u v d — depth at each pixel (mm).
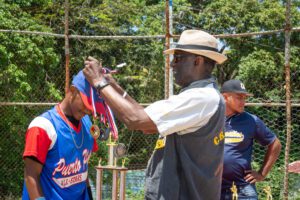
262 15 15719
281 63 14438
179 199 2369
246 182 4020
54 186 2838
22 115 9945
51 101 11258
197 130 2334
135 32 15211
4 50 10500
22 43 11023
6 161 9766
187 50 2445
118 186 4277
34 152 2709
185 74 2488
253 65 13977
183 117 2283
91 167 9852
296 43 15781
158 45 13609
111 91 2344
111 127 2857
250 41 15883
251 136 4102
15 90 10305
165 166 2385
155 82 13367
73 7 14391
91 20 14797
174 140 2375
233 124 4090
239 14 16109
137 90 13445
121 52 14031
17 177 9773
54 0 14484
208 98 2322
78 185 3000
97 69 2412
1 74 10305
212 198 2445
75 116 2912
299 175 9109
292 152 10695
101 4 15227
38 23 13094
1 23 11070
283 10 15938
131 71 13852
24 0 12977
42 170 2816
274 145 4211
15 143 9836
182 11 16641
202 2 18422
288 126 6086
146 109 2307
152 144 11211
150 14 16312
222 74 15531
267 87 13906
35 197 2701
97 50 13945
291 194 9070
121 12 15180
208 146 2369
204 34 2498
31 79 11172
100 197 3938
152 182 2467
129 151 11141
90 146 3098
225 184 3988
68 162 2877
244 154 4051
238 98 4055
